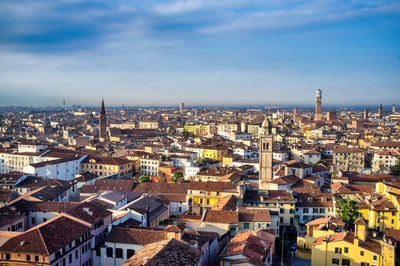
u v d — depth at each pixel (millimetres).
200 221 148125
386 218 151375
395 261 118438
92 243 117125
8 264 99500
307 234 144625
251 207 154375
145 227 126812
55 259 99625
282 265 124750
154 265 86375
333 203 172250
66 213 118375
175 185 198250
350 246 118562
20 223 131125
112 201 151875
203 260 108188
